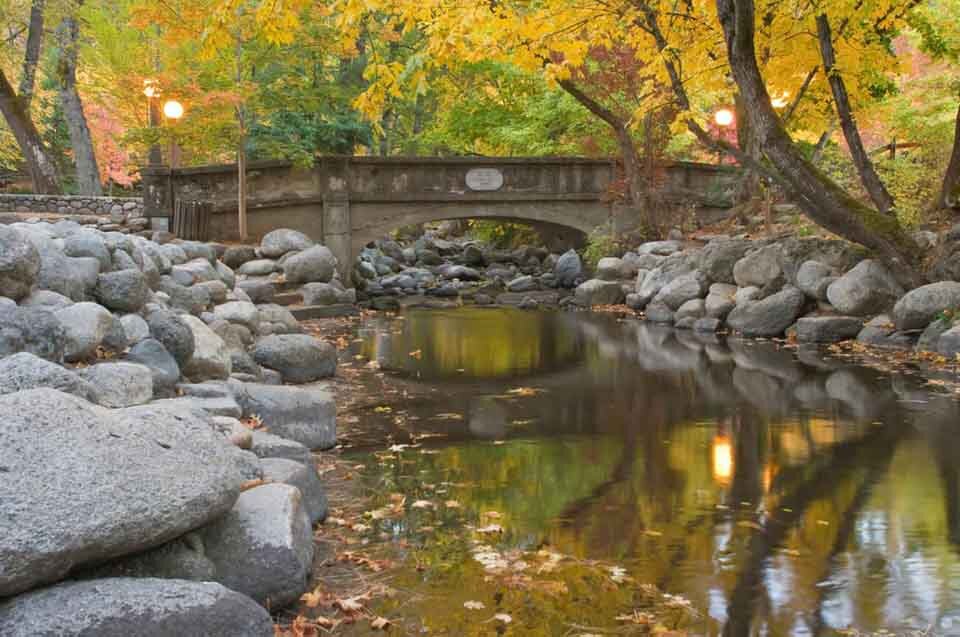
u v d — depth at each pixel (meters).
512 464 6.73
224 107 19.27
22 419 3.45
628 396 9.62
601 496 5.90
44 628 2.91
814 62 14.34
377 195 21.58
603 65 21.33
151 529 3.38
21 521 3.08
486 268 27.98
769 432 7.81
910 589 4.34
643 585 4.39
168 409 4.28
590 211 22.98
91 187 27.08
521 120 28.84
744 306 15.31
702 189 23.64
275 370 9.85
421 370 11.35
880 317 13.31
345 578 4.43
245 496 4.24
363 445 7.31
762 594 4.28
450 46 11.09
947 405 8.82
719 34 13.48
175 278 11.46
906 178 16.84
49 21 24.25
